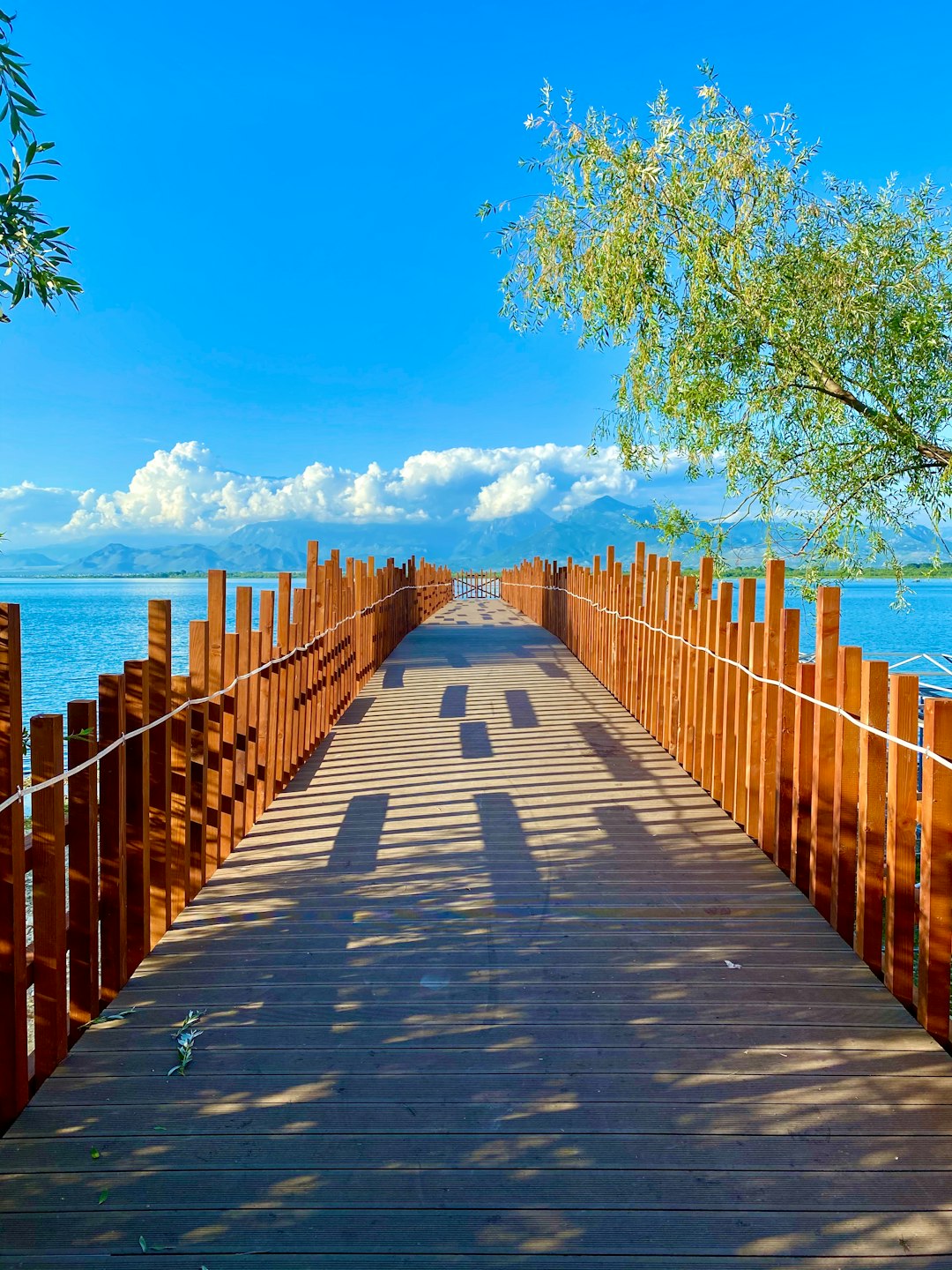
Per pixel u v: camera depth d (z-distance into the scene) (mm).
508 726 7375
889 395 5109
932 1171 2002
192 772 3721
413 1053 2477
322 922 3410
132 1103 2242
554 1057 2461
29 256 2152
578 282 5730
